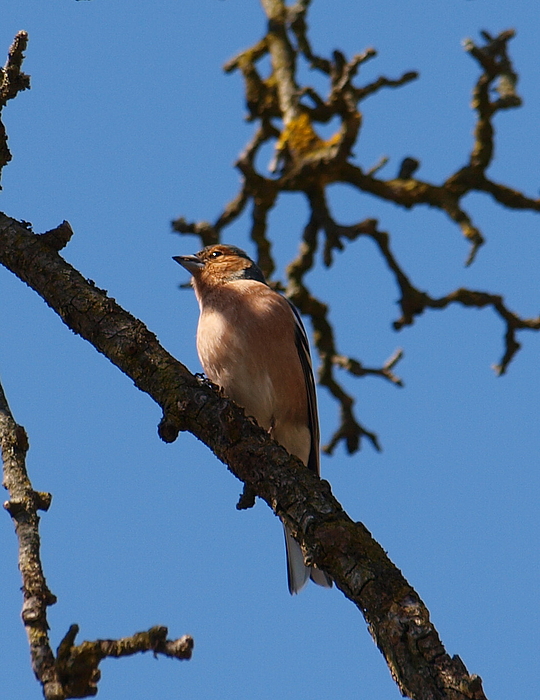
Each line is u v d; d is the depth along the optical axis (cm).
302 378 1077
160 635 516
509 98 1166
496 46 1165
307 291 1185
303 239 1191
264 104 1217
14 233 735
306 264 1188
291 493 602
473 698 476
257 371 1042
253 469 626
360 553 560
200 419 652
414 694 491
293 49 1235
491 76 1162
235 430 638
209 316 1074
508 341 1179
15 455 590
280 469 619
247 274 1158
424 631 507
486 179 1175
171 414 657
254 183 1164
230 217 1176
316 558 566
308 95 1181
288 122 1190
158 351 682
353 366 1180
